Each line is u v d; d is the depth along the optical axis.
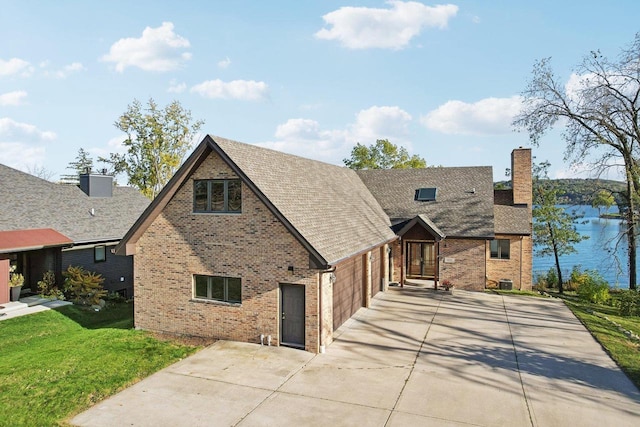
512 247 27.09
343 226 18.09
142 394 11.06
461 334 16.47
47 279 22.20
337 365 13.10
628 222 29.56
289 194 16.23
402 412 10.11
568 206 32.25
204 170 15.75
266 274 14.83
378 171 32.84
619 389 11.52
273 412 10.10
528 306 21.42
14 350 14.94
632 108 26.91
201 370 12.66
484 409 10.28
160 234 16.50
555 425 9.55
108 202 29.06
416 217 25.03
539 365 13.26
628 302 22.09
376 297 22.88
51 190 26.64
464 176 30.00
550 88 28.55
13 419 9.80
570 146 28.77
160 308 16.59
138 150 51.78
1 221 21.39
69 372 12.54
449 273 25.73
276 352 14.18
